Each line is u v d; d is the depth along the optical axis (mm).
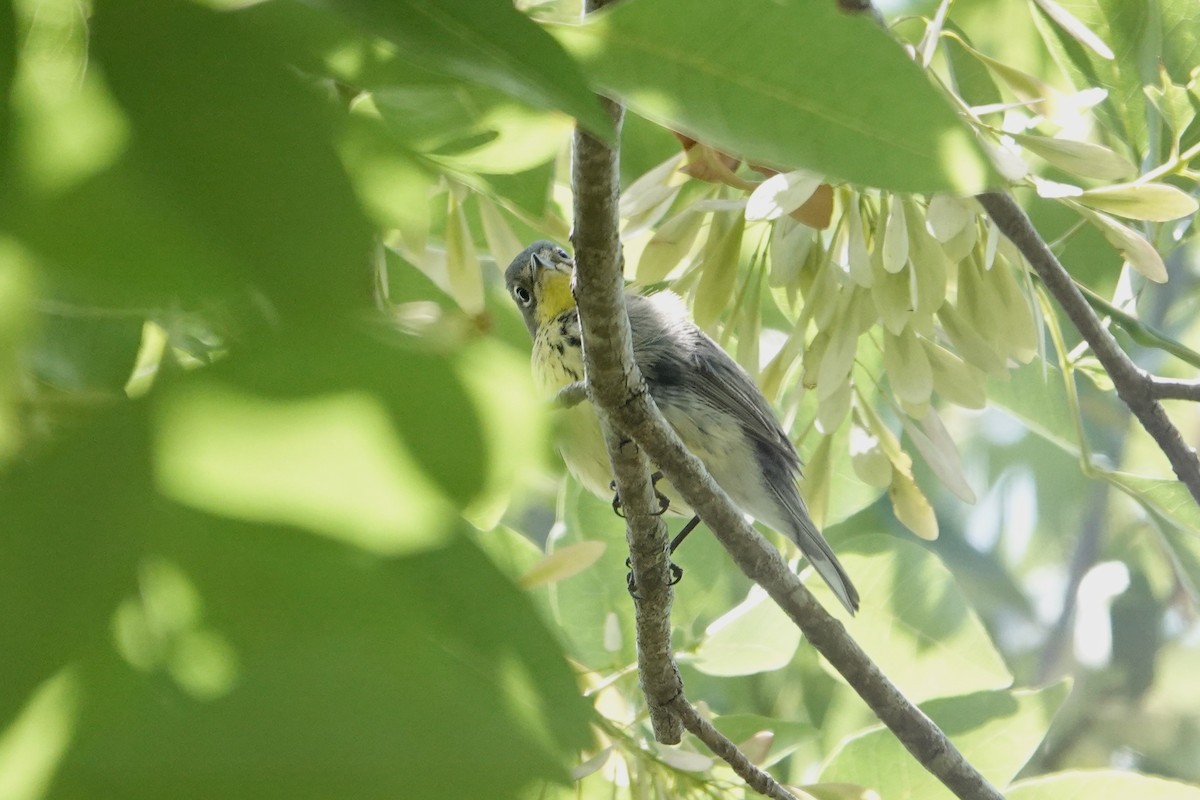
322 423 641
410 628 689
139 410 643
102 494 641
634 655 3789
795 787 3129
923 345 3520
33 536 638
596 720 735
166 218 611
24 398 646
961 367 3508
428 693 690
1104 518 7441
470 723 694
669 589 3180
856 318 3301
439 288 3221
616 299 2500
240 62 667
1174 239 4348
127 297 602
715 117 1015
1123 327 4219
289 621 668
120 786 643
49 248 597
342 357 635
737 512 3266
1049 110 3170
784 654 3863
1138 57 4176
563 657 725
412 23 830
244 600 659
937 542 7578
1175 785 3498
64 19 662
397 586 685
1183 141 4055
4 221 596
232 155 637
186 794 652
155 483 645
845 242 3373
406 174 753
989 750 4082
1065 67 4258
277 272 621
